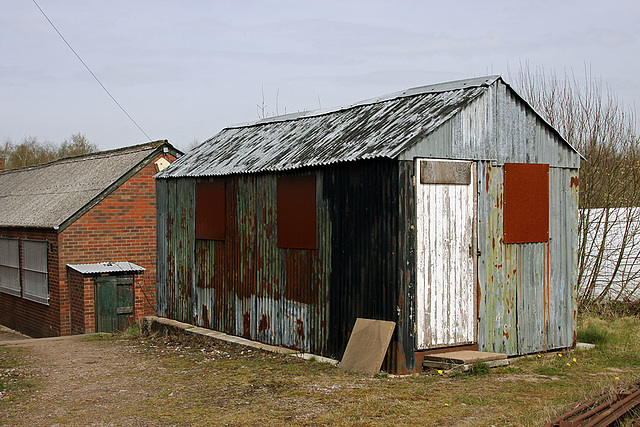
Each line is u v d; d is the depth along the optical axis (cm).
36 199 2277
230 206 1333
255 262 1265
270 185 1220
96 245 1928
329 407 795
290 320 1177
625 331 1388
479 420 723
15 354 1342
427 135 989
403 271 963
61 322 1864
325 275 1097
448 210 1020
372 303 1000
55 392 953
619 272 1798
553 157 1174
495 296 1081
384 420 736
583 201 1800
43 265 1975
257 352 1194
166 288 1559
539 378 940
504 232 1095
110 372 1098
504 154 1097
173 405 848
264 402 837
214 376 1012
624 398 736
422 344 987
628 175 1802
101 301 1792
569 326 1195
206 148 1584
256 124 1567
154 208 2030
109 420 791
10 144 5650
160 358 1219
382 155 964
